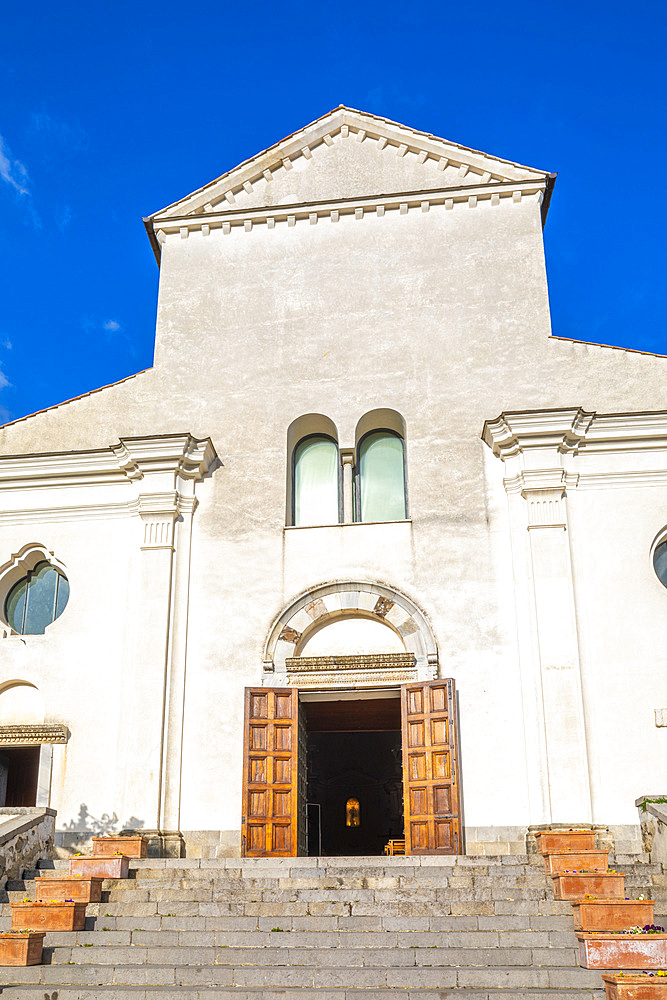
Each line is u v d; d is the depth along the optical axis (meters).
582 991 9.86
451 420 18.98
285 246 21.03
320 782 34.28
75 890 12.95
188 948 11.42
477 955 10.91
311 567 18.33
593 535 17.72
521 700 16.91
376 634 17.98
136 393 20.20
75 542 19.14
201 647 18.08
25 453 19.48
